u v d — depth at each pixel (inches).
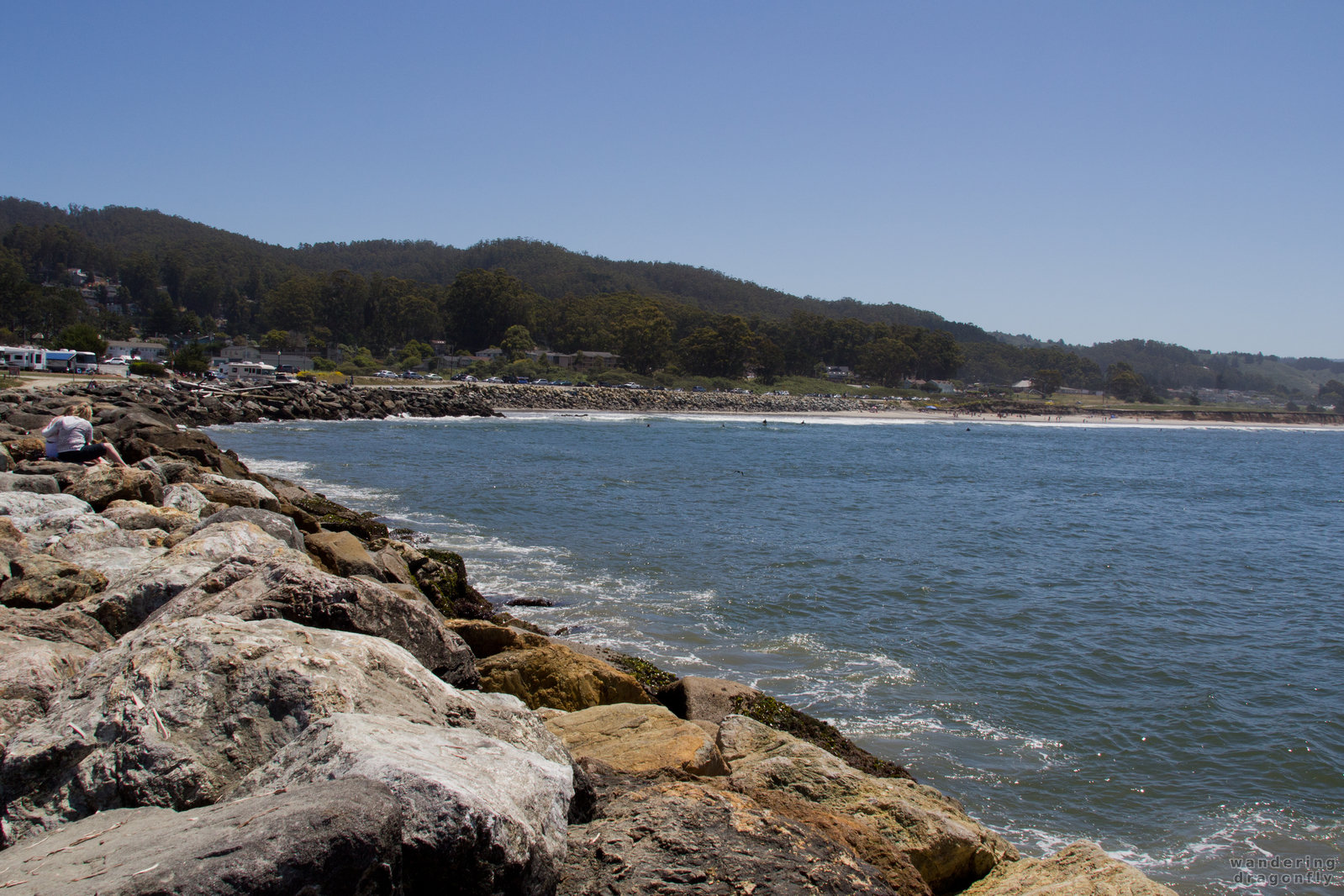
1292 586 832.9
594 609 599.5
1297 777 393.7
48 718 143.9
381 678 155.6
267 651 148.0
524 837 115.6
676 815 153.8
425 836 105.5
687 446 2333.9
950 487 1632.6
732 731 264.8
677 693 335.9
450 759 125.2
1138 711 467.5
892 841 213.0
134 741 131.6
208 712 137.3
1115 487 1797.5
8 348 2851.9
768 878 140.0
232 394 2495.1
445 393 3481.8
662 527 967.0
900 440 3206.2
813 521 1084.5
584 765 193.8
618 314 7746.1
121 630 227.6
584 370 6284.5
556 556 772.0
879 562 828.6
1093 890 205.2
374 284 7372.1
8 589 248.7
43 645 186.9
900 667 515.5
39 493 395.5
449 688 165.8
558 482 1323.8
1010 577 802.2
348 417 2851.9
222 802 118.1
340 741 120.6
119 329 6427.2
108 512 363.9
